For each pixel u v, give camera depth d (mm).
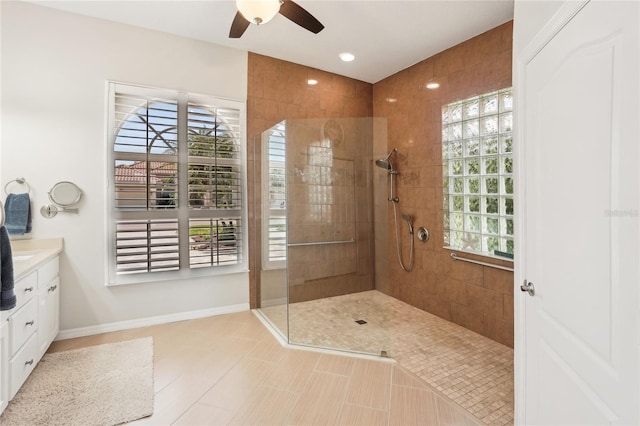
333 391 1991
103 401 1841
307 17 2086
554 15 1143
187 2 2518
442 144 3279
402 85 3793
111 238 2797
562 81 1105
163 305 3049
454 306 3164
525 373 1441
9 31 2463
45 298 2268
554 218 1169
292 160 2971
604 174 885
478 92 2918
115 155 2797
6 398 1686
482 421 1721
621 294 817
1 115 2447
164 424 1680
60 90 2617
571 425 1075
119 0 2490
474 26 2793
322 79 3850
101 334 2775
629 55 782
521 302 1465
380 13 2639
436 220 3350
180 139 3061
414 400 1904
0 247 1577
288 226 2910
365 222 3213
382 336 2725
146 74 2916
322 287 3039
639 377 752
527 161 1396
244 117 3354
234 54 3307
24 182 2514
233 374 2172
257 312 3363
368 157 3238
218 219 3234
